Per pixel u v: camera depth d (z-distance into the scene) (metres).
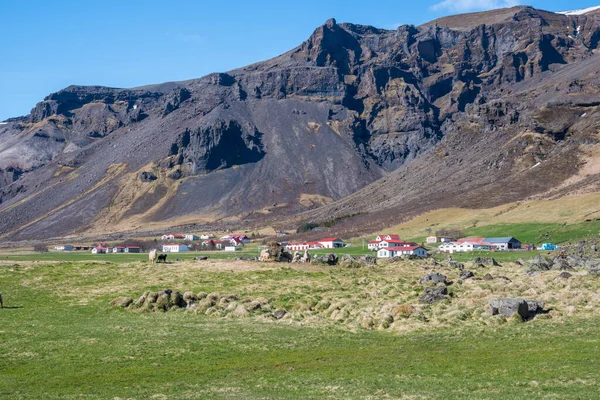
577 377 41.88
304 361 51.94
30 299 82.62
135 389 44.31
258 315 72.31
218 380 46.53
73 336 62.62
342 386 43.16
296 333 62.97
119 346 58.22
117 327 66.62
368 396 40.25
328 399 39.91
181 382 46.12
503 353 51.12
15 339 61.38
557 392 38.78
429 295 75.19
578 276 85.81
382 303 74.62
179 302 78.31
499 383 41.97
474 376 44.28
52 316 73.38
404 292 80.81
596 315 63.16
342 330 64.00
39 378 48.12
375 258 123.06
